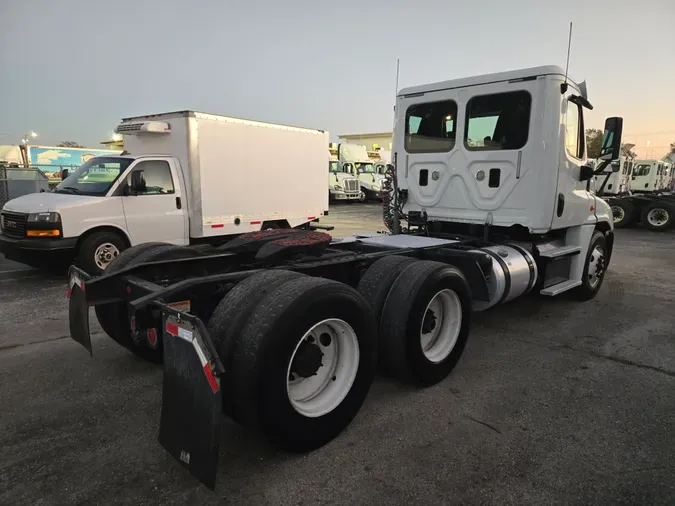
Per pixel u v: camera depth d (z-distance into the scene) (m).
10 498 2.41
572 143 5.49
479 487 2.54
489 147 5.35
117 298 3.41
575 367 4.21
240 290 2.82
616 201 18.23
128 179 7.77
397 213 6.16
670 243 13.61
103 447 2.88
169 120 8.50
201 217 8.65
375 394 3.65
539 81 4.93
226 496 2.45
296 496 2.45
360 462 2.75
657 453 2.87
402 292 3.53
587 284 6.44
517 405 3.48
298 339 2.64
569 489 2.53
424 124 5.90
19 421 3.17
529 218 5.14
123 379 3.83
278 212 10.28
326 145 11.40
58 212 7.04
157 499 2.42
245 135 9.37
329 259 3.91
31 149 29.02
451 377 3.97
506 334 5.13
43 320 5.37
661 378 3.98
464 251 4.55
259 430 2.63
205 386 2.25
